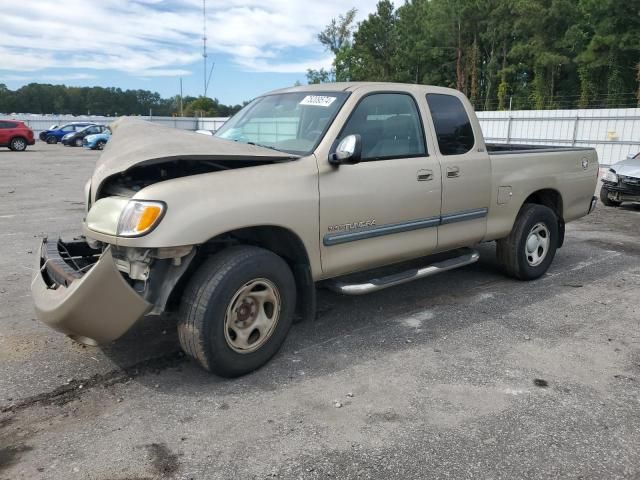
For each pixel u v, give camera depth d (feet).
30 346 13.66
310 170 12.67
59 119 174.40
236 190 11.44
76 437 9.87
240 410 10.80
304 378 12.14
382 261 14.62
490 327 15.34
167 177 12.42
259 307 12.07
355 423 10.39
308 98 14.71
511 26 163.63
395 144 14.76
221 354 11.42
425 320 15.81
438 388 11.78
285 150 13.48
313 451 9.52
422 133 15.44
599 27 133.90
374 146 14.24
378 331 14.94
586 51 137.18
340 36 214.28
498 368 12.77
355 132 13.75
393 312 16.46
